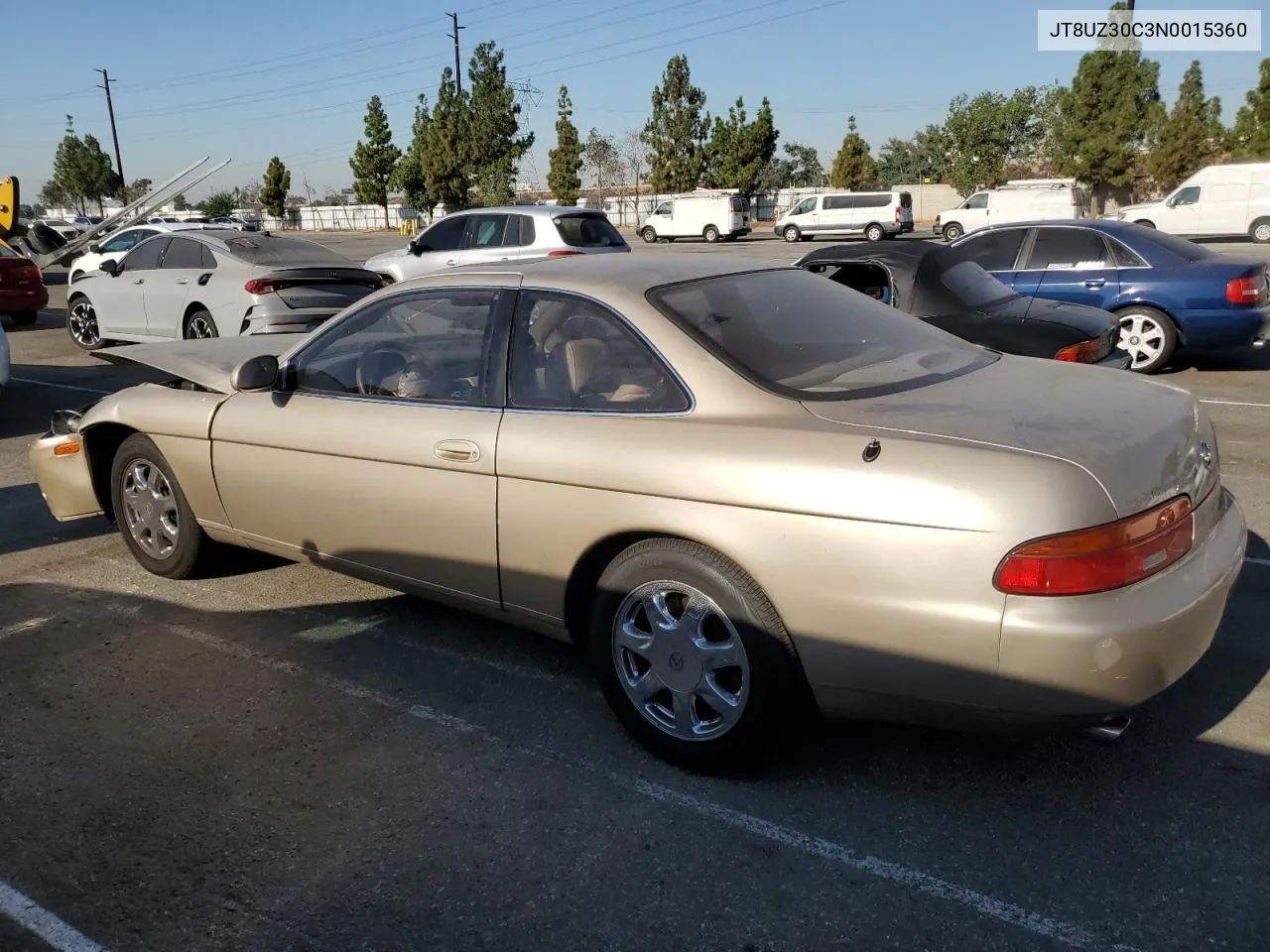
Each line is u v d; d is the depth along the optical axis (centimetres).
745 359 319
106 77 6178
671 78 5044
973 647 262
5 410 941
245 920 263
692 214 3984
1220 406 827
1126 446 274
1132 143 4009
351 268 1145
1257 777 309
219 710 373
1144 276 910
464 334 369
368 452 380
